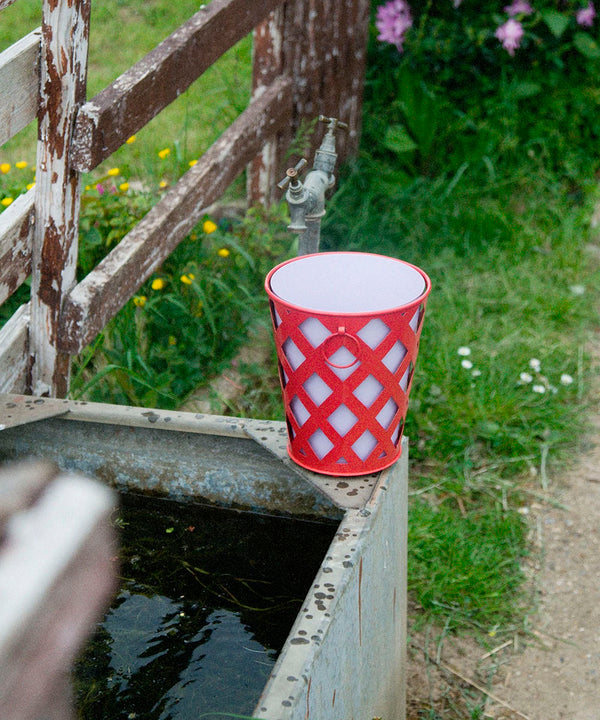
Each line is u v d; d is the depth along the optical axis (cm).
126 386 286
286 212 381
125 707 138
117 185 357
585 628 240
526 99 488
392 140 455
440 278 398
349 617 133
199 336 314
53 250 230
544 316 377
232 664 147
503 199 452
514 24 454
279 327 151
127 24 594
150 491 181
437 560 253
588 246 439
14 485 121
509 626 240
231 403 307
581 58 488
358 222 414
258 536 176
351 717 142
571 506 285
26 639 102
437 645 234
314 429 153
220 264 348
